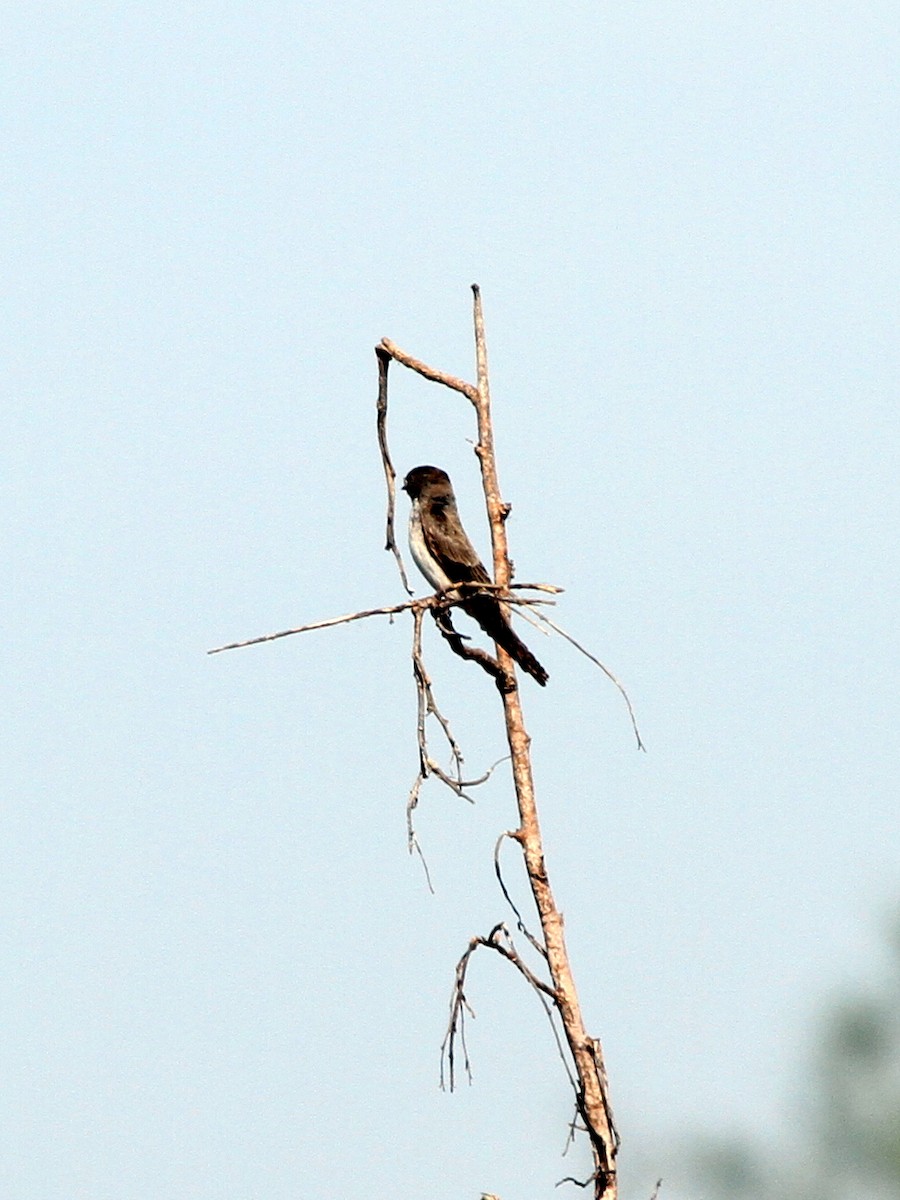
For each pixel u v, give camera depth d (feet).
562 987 42.68
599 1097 42.01
